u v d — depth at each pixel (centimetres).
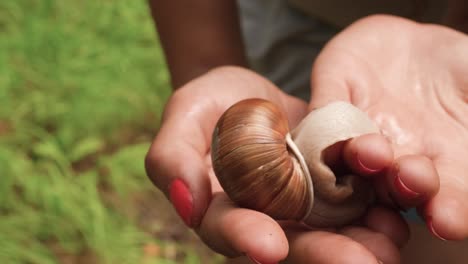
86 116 63
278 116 33
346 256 29
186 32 46
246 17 53
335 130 32
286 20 50
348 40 39
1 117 63
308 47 51
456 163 33
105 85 66
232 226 30
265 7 52
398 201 32
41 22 73
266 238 29
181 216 33
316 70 38
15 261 50
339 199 32
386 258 30
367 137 31
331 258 29
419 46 39
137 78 68
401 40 39
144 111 66
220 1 46
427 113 37
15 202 55
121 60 69
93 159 61
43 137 61
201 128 36
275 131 32
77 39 71
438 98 37
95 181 56
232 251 31
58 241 52
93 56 70
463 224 30
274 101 39
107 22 74
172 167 34
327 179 32
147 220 56
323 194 32
